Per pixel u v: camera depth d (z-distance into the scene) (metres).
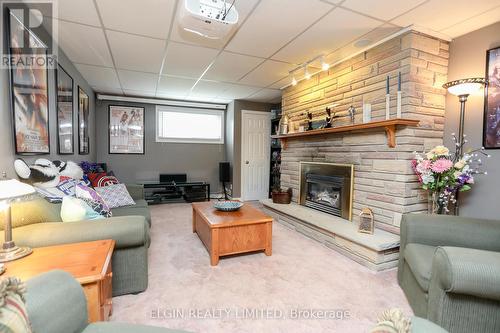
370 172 2.64
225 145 5.87
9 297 0.61
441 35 2.33
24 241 1.38
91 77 3.70
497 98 2.07
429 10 1.95
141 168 5.20
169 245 2.75
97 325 0.95
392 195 2.41
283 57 2.94
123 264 1.73
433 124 2.40
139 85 4.17
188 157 5.57
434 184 2.10
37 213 1.58
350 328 1.47
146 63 3.14
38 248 1.37
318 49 2.71
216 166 5.82
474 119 2.22
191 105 5.45
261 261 2.36
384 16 2.06
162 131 5.36
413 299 1.60
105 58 2.97
